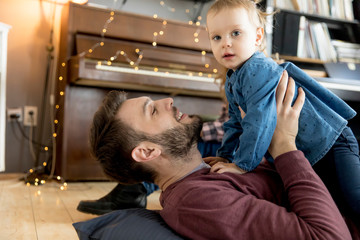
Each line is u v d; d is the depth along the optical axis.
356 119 2.07
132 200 1.75
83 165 2.84
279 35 2.76
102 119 1.03
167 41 3.09
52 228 1.51
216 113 3.32
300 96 1.00
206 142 2.00
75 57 2.71
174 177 1.01
